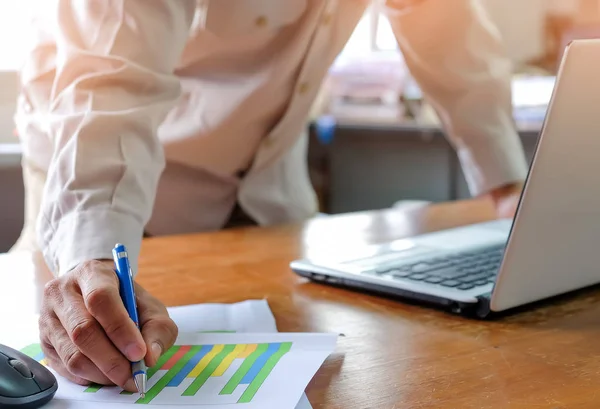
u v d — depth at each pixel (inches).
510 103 44.0
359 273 28.8
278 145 44.5
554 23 91.7
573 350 21.8
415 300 27.2
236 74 40.7
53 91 27.5
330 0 38.1
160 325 20.1
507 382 19.3
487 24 43.7
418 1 40.9
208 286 30.3
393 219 46.2
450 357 21.3
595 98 21.3
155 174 27.0
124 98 26.4
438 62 42.3
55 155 25.5
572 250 25.1
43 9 31.6
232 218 47.9
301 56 39.3
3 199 56.1
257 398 18.1
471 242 34.5
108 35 26.7
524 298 25.0
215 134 41.7
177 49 29.0
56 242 24.5
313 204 53.1
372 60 98.3
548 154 21.4
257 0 37.0
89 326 18.8
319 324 24.9
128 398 18.5
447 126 44.9
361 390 18.8
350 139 94.7
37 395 17.7
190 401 18.1
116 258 20.5
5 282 31.7
